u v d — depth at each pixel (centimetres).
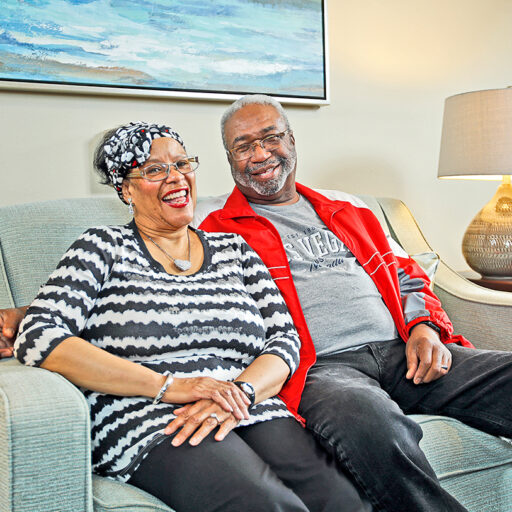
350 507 109
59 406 96
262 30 231
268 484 101
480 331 190
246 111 170
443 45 285
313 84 243
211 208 173
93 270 122
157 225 134
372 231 182
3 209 153
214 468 102
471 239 245
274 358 129
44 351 111
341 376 141
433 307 166
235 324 128
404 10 273
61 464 95
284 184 174
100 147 139
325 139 255
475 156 229
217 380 117
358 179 264
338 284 159
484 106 227
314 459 114
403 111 275
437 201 288
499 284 234
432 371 146
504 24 303
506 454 140
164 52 213
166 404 113
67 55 198
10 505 91
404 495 111
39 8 193
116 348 118
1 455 92
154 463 105
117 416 112
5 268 147
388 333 161
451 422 139
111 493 102
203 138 227
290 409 133
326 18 245
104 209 164
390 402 124
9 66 190
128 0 206
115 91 205
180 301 124
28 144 198
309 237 167
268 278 144
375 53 266
